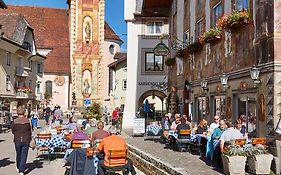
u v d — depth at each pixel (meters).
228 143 11.39
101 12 69.62
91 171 10.63
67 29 73.50
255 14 13.14
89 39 69.50
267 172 10.88
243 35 14.30
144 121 24.22
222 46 16.88
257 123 12.91
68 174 11.78
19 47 44.88
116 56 70.88
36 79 56.69
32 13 74.50
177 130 16.27
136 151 16.14
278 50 11.70
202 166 12.09
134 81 33.16
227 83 15.94
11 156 16.97
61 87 67.31
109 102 68.12
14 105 45.53
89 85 69.06
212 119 18.44
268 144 11.82
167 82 32.06
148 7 32.56
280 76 11.66
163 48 28.48
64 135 16.14
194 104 21.80
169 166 11.73
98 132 13.19
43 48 69.31
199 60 20.80
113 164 10.65
